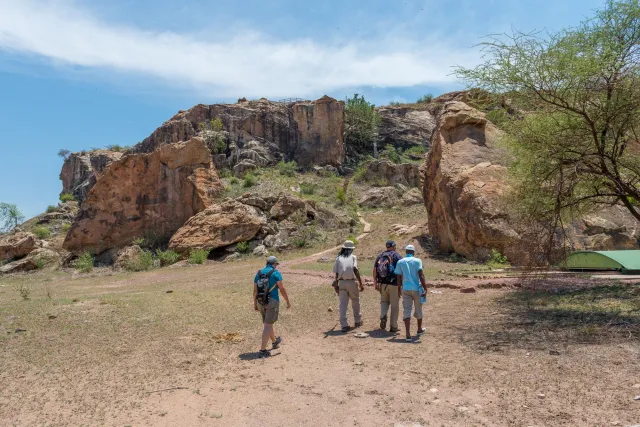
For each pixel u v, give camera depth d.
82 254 35.75
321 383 5.61
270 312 7.15
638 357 5.72
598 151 9.38
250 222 32.44
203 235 31.95
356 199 46.28
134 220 36.66
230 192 38.88
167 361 6.75
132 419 4.57
